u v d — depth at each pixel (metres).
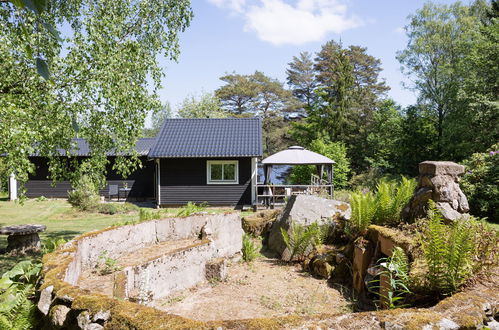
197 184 18.95
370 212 6.84
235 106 49.38
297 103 49.72
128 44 8.61
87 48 7.68
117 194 21.91
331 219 8.72
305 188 20.83
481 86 21.56
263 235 10.55
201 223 8.70
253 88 48.78
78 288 2.97
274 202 17.58
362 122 38.59
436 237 3.77
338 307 5.75
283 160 18.16
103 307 2.57
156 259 5.91
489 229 4.73
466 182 13.23
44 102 7.05
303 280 7.09
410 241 5.00
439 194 6.02
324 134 35.31
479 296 2.91
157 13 9.80
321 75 46.84
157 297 5.91
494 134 21.05
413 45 30.55
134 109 8.68
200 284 6.88
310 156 18.56
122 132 8.59
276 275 7.46
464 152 23.47
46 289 3.08
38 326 3.05
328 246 8.12
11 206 18.77
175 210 17.53
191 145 19.02
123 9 9.17
